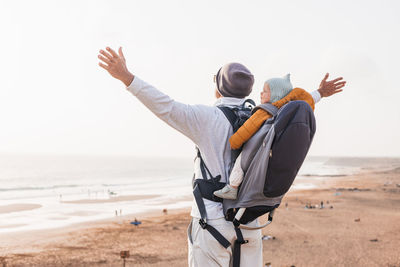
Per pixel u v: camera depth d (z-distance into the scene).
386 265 22.17
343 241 28.61
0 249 25.80
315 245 27.25
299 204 53.72
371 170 186.75
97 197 63.38
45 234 31.44
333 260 23.25
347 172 166.75
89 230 33.25
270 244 27.53
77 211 46.12
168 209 48.03
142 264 21.94
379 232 32.31
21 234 31.44
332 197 64.62
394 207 50.91
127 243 27.78
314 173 159.62
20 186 89.56
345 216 41.72
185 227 34.56
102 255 24.08
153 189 79.38
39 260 22.83
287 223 36.75
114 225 35.88
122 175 140.88
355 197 64.62
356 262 22.83
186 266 21.58
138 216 41.91
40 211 46.09
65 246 26.75
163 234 31.25
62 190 78.00
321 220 38.81
